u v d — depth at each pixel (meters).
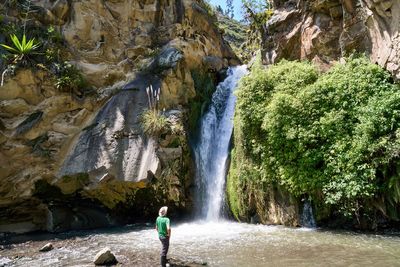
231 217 15.60
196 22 22.84
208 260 9.15
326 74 13.65
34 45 16.69
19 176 15.49
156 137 16.14
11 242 13.07
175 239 11.81
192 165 17.44
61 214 16.05
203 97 20.72
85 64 18.50
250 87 14.69
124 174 15.61
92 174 15.77
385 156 10.77
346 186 11.34
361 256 8.81
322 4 14.98
